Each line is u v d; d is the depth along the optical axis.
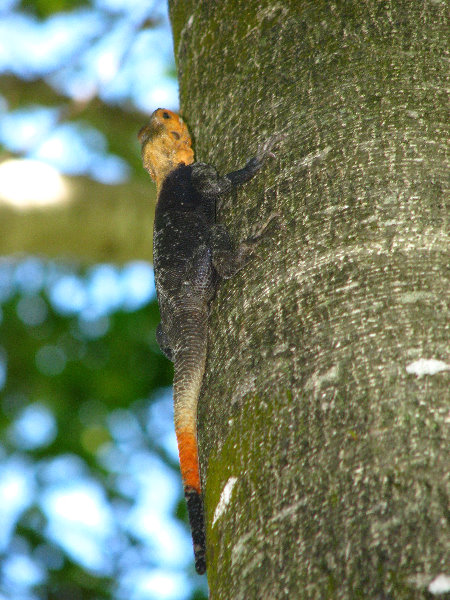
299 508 4.28
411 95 5.76
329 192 5.41
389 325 4.68
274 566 4.19
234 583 4.37
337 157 5.55
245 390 5.01
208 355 5.82
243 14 6.90
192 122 7.04
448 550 3.82
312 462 4.39
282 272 5.27
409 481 4.09
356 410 4.43
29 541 12.62
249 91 6.41
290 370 4.82
